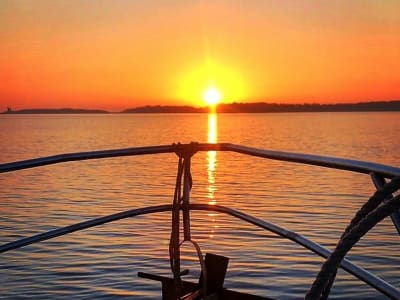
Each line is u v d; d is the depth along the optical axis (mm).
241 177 39000
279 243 15930
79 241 16188
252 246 15656
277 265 13719
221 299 3971
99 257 14484
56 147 76062
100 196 28828
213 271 4027
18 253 14852
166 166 47406
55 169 44156
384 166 2848
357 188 31328
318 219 21094
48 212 23297
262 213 23000
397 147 68875
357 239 2393
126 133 125938
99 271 13297
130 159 54469
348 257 14711
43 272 13195
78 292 11867
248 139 95062
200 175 40938
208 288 4016
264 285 12273
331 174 39281
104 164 48938
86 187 32875
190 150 3936
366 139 88875
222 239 16578
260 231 17562
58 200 27172
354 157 55375
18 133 125688
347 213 22516
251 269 13398
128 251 15055
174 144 3949
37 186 33344
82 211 23781
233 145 3811
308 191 30359
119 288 12086
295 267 13539
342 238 2488
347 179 36000
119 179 37375
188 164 3971
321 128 147875
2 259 14297
